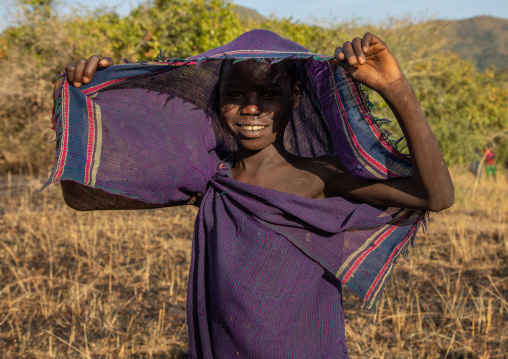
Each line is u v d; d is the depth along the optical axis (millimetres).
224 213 1741
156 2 8883
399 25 10648
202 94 1956
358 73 1431
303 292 1662
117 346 3682
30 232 6398
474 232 6941
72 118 1634
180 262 5465
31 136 11117
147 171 1743
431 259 5770
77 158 1610
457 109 14320
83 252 5699
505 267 5492
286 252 1648
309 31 10164
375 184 1663
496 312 4355
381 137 1609
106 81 1765
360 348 3701
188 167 1822
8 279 4891
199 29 8391
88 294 4578
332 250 1698
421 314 4301
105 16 10594
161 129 1824
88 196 1860
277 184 1777
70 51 10266
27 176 10453
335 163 1780
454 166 12273
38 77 10641
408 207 1616
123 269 5172
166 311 4328
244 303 1620
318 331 1712
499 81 18484
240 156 1874
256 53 1517
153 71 1779
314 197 1769
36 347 3709
